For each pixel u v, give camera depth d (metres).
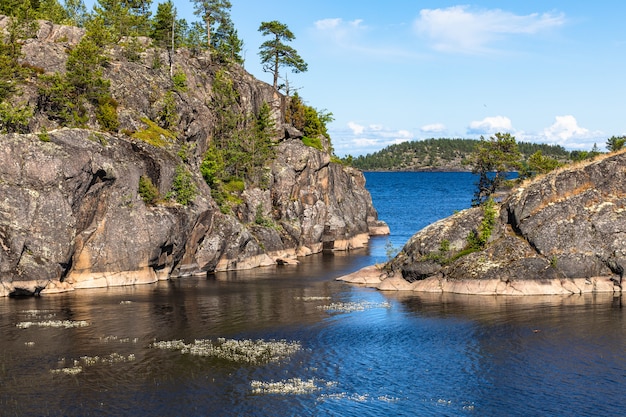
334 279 85.50
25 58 91.69
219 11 146.38
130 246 78.12
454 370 42.78
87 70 87.31
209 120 112.50
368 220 155.25
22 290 68.12
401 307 64.25
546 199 73.88
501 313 60.19
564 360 44.84
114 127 86.06
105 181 76.12
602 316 57.91
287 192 119.44
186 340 50.19
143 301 66.56
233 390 38.31
